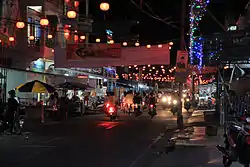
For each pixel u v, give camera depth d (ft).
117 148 47.67
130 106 117.91
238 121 32.94
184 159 38.93
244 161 29.86
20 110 70.69
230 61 57.21
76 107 120.67
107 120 99.66
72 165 36.01
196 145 47.67
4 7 86.58
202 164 35.83
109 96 100.68
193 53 64.69
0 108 63.93
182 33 57.98
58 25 113.39
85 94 155.74
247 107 55.62
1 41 82.94
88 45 86.12
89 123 89.45
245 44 52.34
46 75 115.85
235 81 59.72
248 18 90.27
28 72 99.81
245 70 63.00
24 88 79.15
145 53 84.12
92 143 52.47
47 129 73.46
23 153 43.39
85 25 133.90
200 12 71.51
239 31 52.54
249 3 89.35
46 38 104.63
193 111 143.95
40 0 98.99
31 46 98.43
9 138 58.13
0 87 86.74
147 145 50.49
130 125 83.66
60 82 127.13
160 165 35.91
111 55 85.40
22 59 95.76
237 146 30.78
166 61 83.71
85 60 86.17
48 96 118.32
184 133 57.16
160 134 64.49
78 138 58.34
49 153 43.39
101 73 164.35
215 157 39.65
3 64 85.20
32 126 79.41
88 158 40.04
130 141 54.85
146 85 267.18
